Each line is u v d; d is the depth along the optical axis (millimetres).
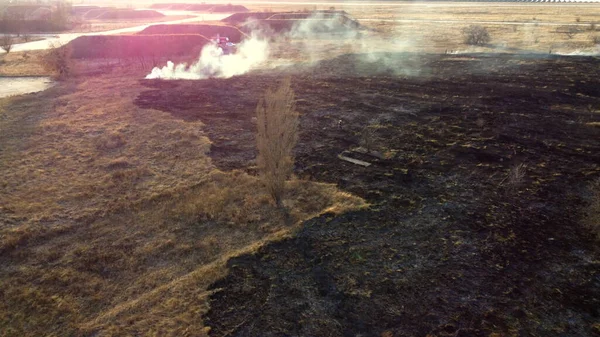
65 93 25234
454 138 16750
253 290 9156
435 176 13820
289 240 10773
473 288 8930
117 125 19328
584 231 10719
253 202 12633
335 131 18000
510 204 12016
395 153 15641
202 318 8445
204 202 12664
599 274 9234
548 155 14992
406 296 8781
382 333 7910
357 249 10328
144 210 12469
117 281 9633
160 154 16203
